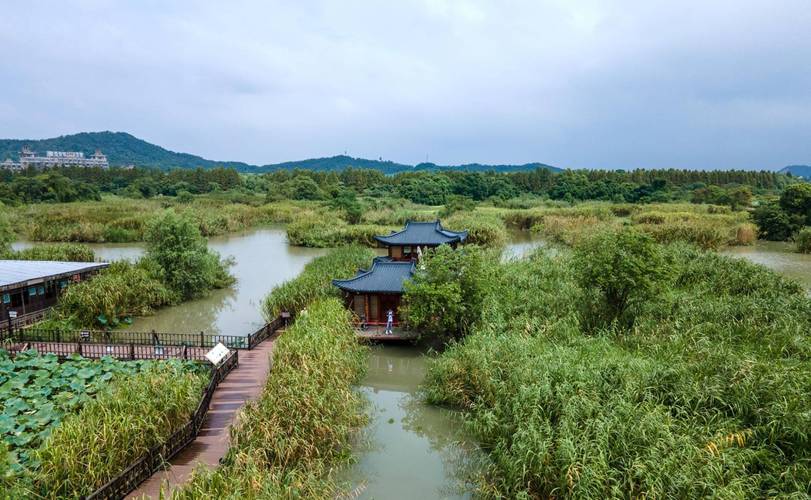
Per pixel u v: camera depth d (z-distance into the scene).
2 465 10.45
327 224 67.94
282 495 11.55
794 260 45.28
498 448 14.19
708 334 20.05
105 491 10.98
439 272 23.34
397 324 26.59
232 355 20.47
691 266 31.56
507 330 22.00
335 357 18.20
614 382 15.55
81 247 44.09
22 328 23.05
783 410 12.84
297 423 14.05
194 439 14.63
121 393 14.29
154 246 34.38
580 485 11.35
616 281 21.72
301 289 28.83
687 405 14.09
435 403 18.55
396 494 13.55
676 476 11.27
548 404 14.66
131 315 30.00
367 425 17.14
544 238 66.31
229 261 43.22
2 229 40.41
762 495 11.18
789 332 18.83
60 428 12.39
